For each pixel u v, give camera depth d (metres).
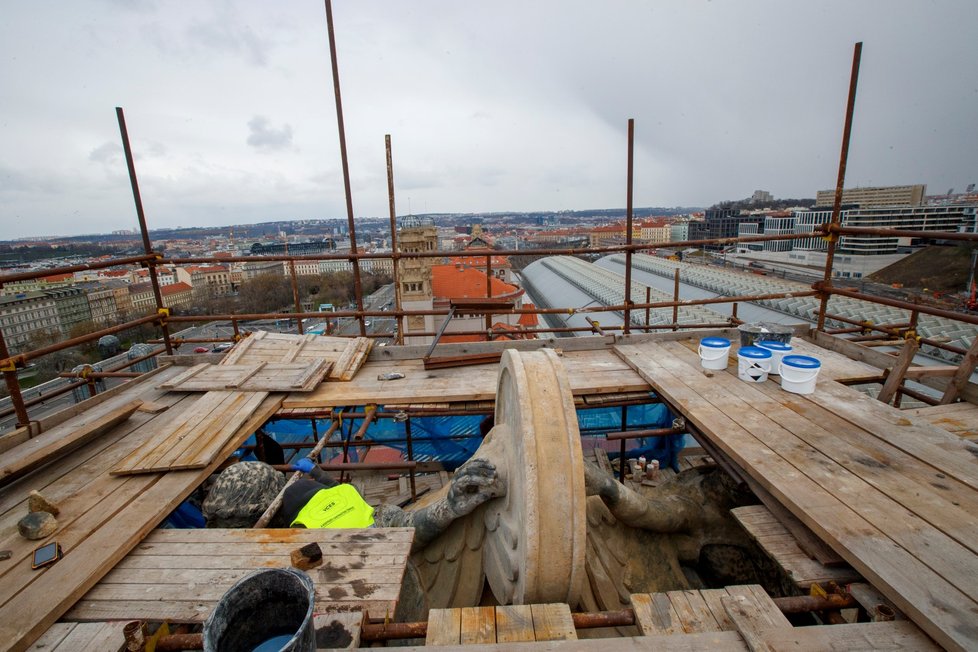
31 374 18.80
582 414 6.91
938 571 2.33
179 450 3.86
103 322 27.61
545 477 2.78
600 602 3.35
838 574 2.64
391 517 3.79
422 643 2.99
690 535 4.30
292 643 1.75
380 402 4.86
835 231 5.81
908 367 4.62
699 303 6.34
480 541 3.61
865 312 13.23
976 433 3.79
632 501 3.69
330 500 3.32
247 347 5.97
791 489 3.00
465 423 6.52
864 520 2.70
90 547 2.86
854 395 4.37
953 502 2.83
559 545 2.74
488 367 5.76
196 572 2.79
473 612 2.48
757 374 4.70
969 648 1.96
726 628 2.32
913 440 3.53
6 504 3.32
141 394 5.16
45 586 2.57
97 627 2.41
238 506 3.48
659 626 2.35
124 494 3.39
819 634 2.19
